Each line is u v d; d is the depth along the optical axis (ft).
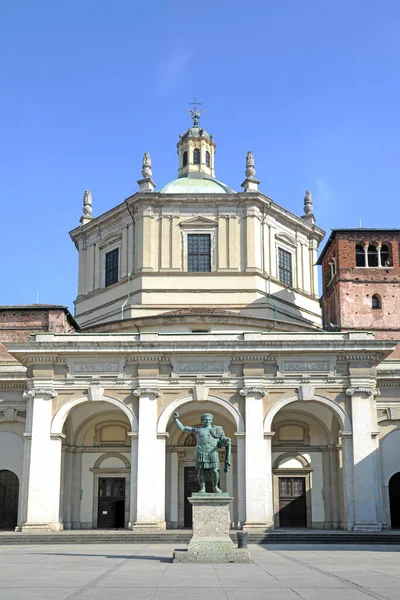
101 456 161.38
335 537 129.90
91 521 158.10
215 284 176.76
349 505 142.10
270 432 143.84
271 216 186.60
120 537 131.64
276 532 134.92
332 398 146.82
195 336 151.53
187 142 207.62
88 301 190.70
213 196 181.16
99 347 147.13
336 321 184.85
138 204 181.88
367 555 98.89
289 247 191.31
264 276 178.50
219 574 71.05
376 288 181.68
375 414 146.61
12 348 147.23
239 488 142.51
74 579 66.69
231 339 149.28
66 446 157.48
